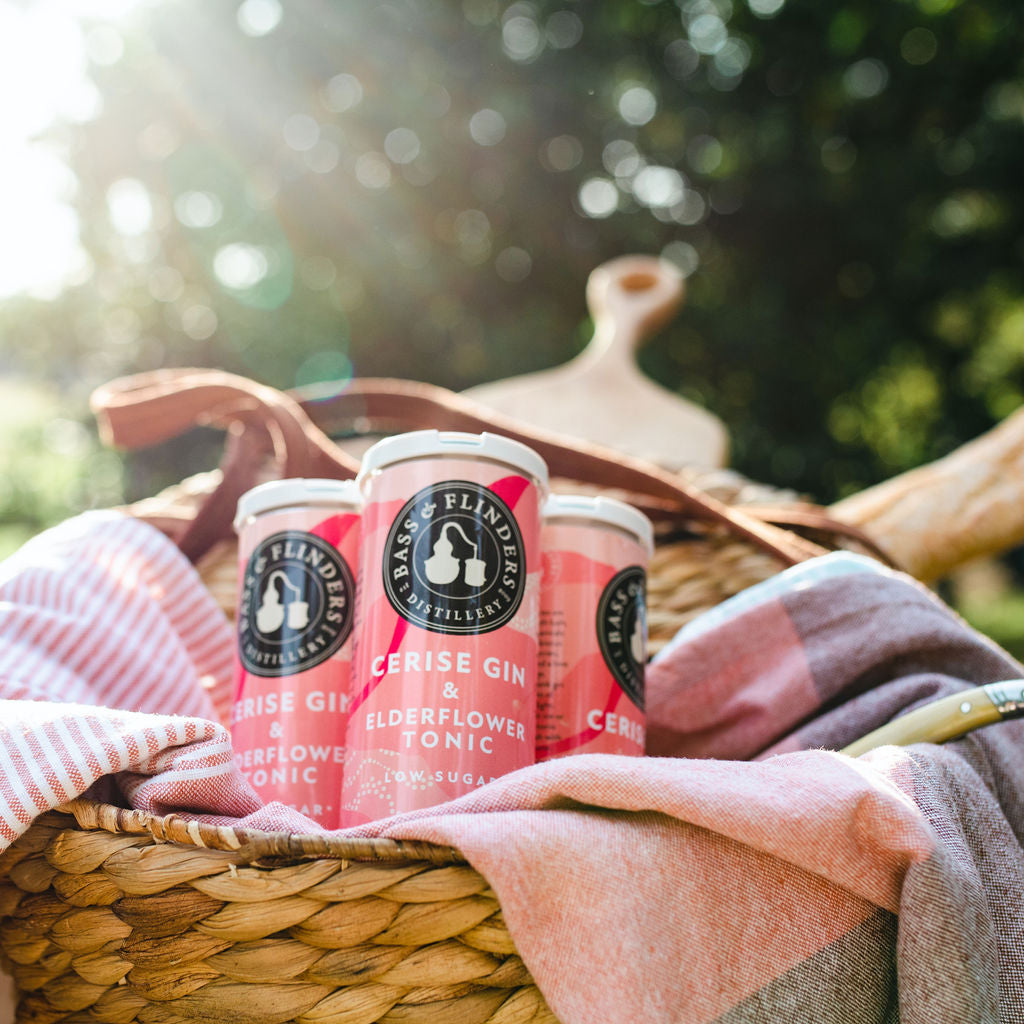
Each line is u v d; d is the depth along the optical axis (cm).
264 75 298
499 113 293
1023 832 40
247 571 45
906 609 48
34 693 39
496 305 308
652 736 49
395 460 40
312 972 29
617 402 84
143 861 30
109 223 317
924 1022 29
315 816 41
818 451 305
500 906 29
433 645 37
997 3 310
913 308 334
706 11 317
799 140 313
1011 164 317
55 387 322
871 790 31
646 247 312
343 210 303
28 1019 35
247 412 59
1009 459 69
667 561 60
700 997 29
